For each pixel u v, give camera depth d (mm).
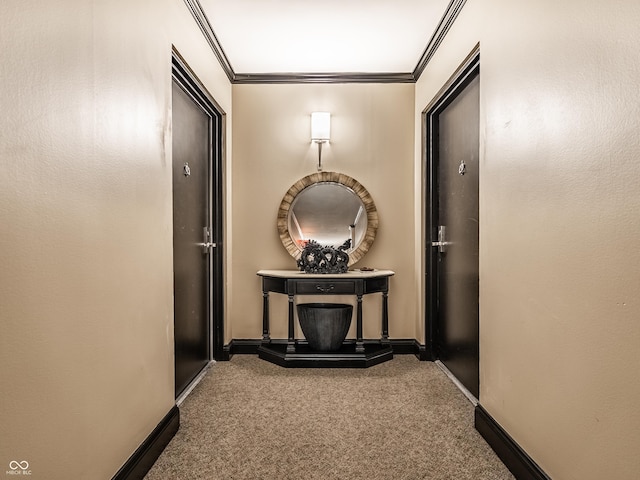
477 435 2238
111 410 1584
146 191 1929
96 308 1474
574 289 1425
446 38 2902
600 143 1286
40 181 1171
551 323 1570
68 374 1305
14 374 1072
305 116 3834
